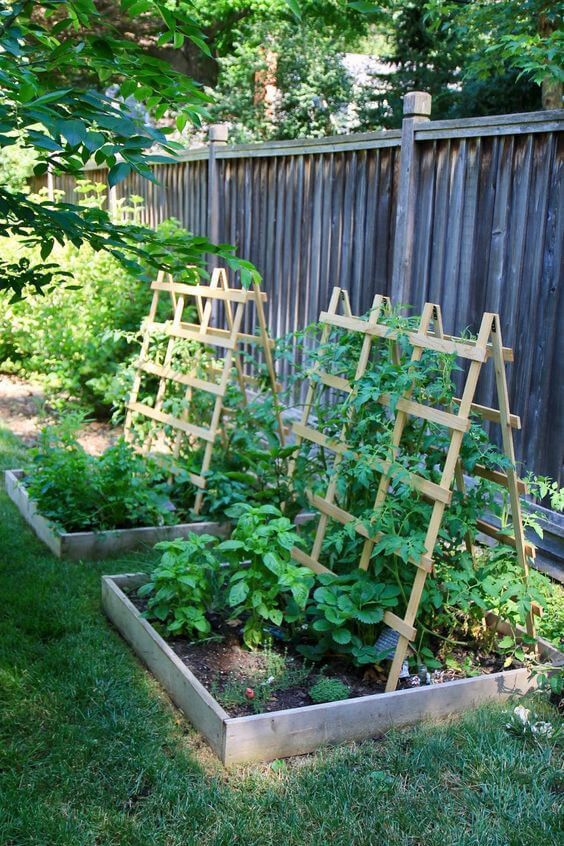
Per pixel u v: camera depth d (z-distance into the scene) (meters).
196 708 3.05
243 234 6.92
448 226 4.86
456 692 3.22
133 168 2.11
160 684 3.36
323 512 3.81
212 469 5.26
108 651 3.60
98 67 2.52
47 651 3.55
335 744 3.01
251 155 6.57
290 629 3.69
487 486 3.49
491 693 3.30
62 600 4.05
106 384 6.59
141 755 2.86
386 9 13.26
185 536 4.86
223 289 5.12
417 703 3.14
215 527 4.92
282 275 6.46
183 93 2.61
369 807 2.65
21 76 2.18
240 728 2.84
